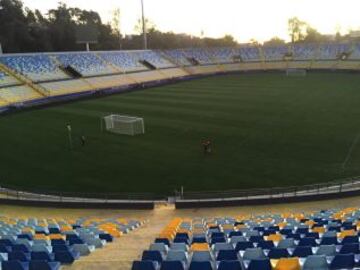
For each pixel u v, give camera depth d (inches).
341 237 539.5
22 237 614.5
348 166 1237.1
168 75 3786.9
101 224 768.9
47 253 476.4
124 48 4968.0
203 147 1486.2
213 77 3794.3
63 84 2908.5
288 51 4397.1
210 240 573.0
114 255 541.3
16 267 422.3
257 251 446.9
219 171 1241.4
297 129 1683.1
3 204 1032.8
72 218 919.0
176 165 1309.1
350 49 4106.8
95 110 2237.9
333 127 1690.5
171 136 1649.9
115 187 1159.0
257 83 3201.3
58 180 1226.6
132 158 1397.6
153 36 5236.2
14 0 4005.9
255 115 1980.8
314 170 1215.6
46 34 3949.3
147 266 405.1
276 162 1296.8
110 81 3245.6
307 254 451.2
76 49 4256.9
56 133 1756.9
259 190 1085.8
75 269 450.9
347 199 976.3
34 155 1466.5
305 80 3262.8
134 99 2586.1
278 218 778.2
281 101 2329.0
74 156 1443.2
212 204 975.6
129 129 1736.0
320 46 4318.4
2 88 2534.5
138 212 960.3
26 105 2400.3
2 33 3627.0
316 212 867.4
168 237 609.9
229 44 5556.1
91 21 5036.9
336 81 3117.6
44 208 1005.8
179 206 978.7
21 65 2878.9
